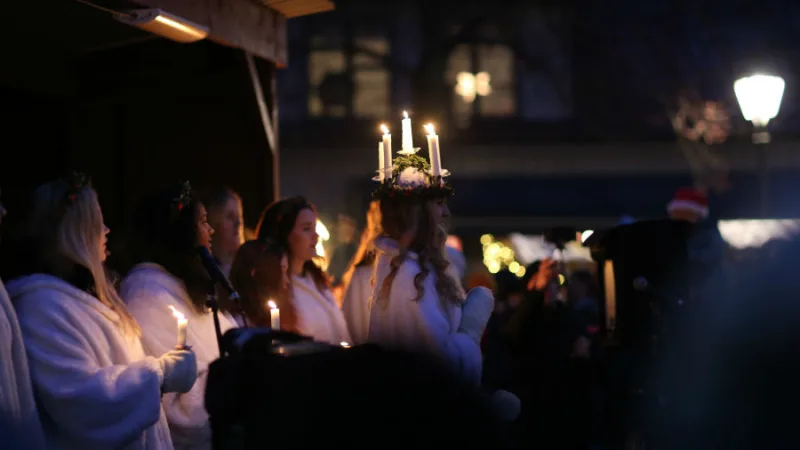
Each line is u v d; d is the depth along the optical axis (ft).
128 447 12.79
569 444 22.07
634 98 78.84
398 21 80.43
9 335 11.50
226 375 7.71
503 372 23.56
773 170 75.56
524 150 77.41
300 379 6.98
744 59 78.43
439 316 12.98
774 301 11.63
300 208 18.75
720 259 17.51
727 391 11.96
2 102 26.37
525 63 79.82
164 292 14.39
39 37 25.77
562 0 79.66
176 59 26.18
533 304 23.52
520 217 76.43
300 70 79.97
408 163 14.33
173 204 14.82
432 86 79.66
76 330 12.35
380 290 13.43
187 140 26.45
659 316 16.97
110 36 25.82
